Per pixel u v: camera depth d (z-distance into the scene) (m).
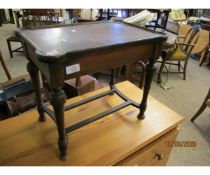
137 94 1.26
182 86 2.63
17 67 2.79
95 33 0.88
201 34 3.24
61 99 0.67
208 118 2.00
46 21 3.01
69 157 0.83
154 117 1.09
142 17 1.65
